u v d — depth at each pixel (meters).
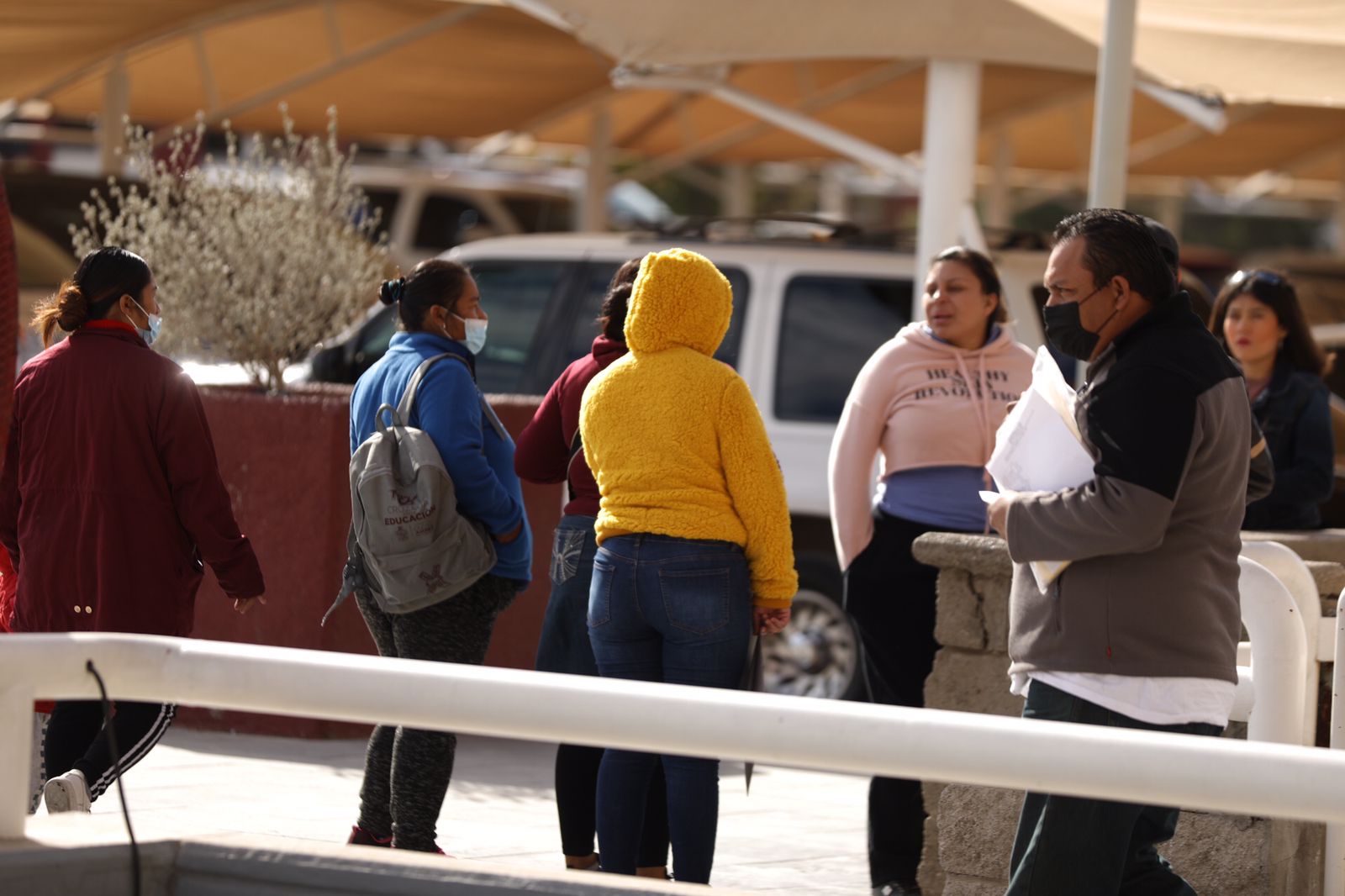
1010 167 48.41
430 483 14.01
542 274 25.95
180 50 36.34
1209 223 116.12
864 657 16.97
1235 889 13.26
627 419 13.23
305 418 21.06
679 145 49.00
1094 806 10.30
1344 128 44.47
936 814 15.20
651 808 14.88
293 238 22.14
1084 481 10.27
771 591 13.30
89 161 60.19
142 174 23.16
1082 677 10.33
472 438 14.41
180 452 14.00
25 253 37.78
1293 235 115.88
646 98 43.75
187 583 14.38
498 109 41.53
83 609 13.88
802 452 24.27
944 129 23.89
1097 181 19.67
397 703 8.84
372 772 14.74
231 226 22.06
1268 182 60.12
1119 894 11.03
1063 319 10.40
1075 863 10.36
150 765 18.97
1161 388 9.95
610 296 14.93
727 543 13.17
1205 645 10.22
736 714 8.51
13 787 9.59
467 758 20.70
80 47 32.94
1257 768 8.08
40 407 14.03
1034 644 10.52
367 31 35.34
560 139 48.66
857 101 41.66
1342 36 22.89
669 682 13.17
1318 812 8.03
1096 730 8.30
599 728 8.62
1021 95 40.72
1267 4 22.28
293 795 17.72
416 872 9.43
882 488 16.86
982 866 14.17
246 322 21.92
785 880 15.63
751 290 25.00
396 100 40.38
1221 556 10.37
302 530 21.09
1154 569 10.19
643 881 9.52
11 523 14.61
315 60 37.28
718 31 22.67
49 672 9.13
